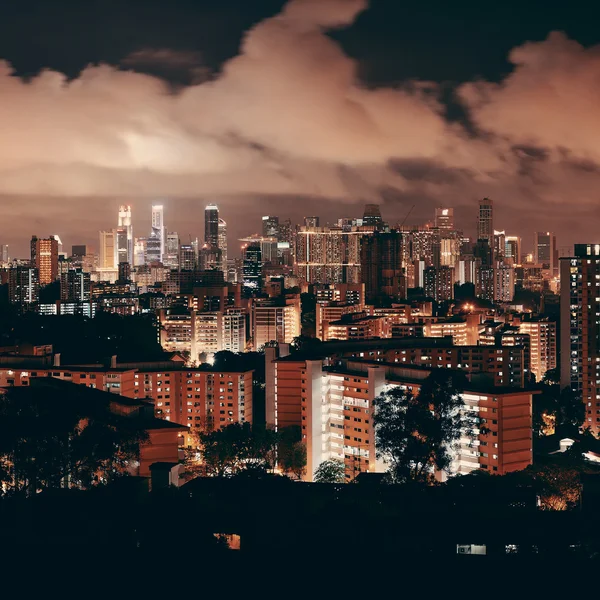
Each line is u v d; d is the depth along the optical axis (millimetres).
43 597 129250
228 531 157625
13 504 163750
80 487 197375
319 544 151500
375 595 132500
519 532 154500
